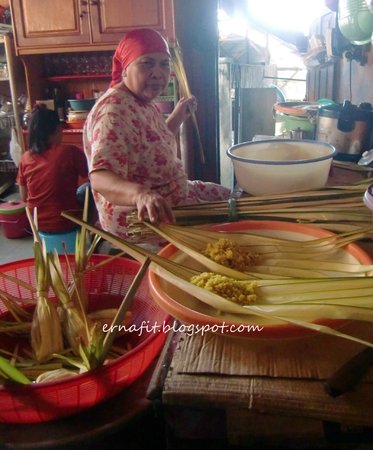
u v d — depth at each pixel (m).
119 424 0.72
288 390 0.65
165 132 1.66
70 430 0.71
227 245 0.95
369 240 1.13
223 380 0.67
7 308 1.01
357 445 0.73
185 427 0.77
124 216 1.49
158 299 0.76
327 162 1.39
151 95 1.52
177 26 2.36
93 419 0.73
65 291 0.93
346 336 0.64
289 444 0.75
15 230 3.63
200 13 2.34
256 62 6.13
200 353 0.73
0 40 3.71
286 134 2.39
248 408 0.65
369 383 0.65
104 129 1.38
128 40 1.46
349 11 1.96
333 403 0.63
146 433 0.88
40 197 2.70
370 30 1.92
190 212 1.23
